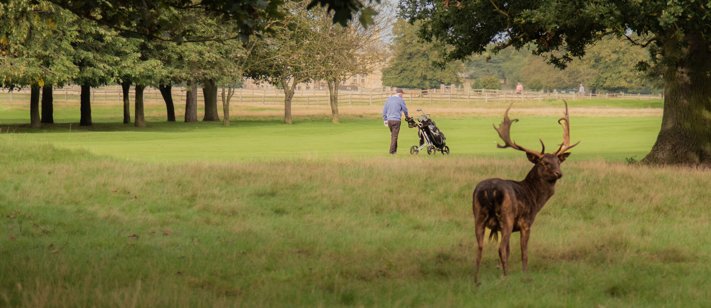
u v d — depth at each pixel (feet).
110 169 64.13
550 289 29.12
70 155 73.00
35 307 24.26
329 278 31.14
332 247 39.19
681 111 80.12
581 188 57.67
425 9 84.38
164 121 211.00
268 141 123.34
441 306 25.86
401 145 115.03
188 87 181.88
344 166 68.39
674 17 65.36
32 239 40.29
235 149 103.50
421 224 46.83
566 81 520.83
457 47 85.40
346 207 52.70
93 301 25.13
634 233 43.37
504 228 30.09
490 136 140.15
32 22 101.71
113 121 206.80
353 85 530.68
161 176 60.90
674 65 77.82
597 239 39.78
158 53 160.76
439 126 181.16
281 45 186.70
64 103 276.21
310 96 335.47
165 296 25.59
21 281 29.12
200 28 117.19
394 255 36.19
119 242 40.09
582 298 27.81
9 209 48.96
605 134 146.10
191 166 66.69
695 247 39.68
